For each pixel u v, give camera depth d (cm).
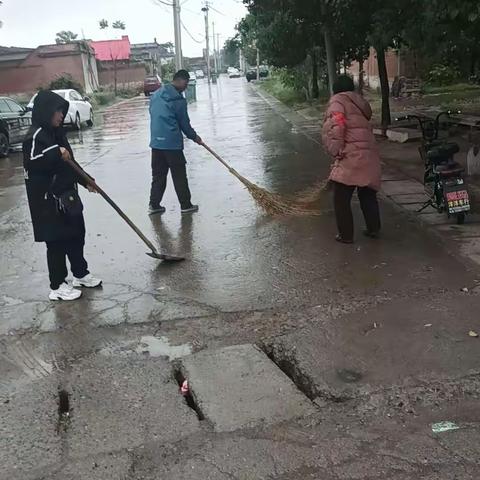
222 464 286
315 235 633
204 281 525
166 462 290
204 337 423
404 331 406
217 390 349
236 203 803
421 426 308
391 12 963
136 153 1383
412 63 2520
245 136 1577
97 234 686
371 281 500
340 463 282
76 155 1411
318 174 985
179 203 803
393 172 934
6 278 562
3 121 1521
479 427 304
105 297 500
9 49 4766
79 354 407
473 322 413
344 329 416
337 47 1628
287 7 1268
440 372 355
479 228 611
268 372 367
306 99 2619
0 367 395
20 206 887
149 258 593
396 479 270
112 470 286
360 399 334
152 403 342
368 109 584
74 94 2209
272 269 542
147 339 425
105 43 5922
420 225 643
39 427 323
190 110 2675
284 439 303
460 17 756
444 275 503
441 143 715
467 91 2264
